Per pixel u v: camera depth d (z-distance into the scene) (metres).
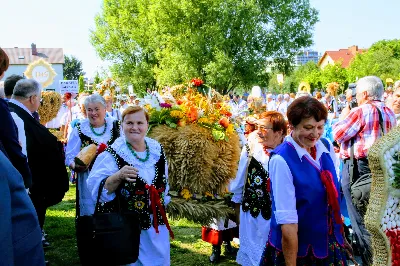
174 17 34.91
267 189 3.24
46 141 3.99
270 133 3.54
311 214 2.46
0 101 2.99
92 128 4.69
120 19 43.47
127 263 2.89
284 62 36.75
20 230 1.50
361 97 4.17
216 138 4.10
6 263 1.38
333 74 47.47
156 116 4.21
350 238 5.11
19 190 1.53
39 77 16.39
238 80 35.22
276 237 2.59
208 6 33.56
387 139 2.74
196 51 33.66
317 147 2.60
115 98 10.20
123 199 3.10
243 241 3.73
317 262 2.46
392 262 2.72
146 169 3.18
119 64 45.00
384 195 2.69
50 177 4.04
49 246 5.34
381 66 54.41
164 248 3.17
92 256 2.85
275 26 34.97
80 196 4.48
